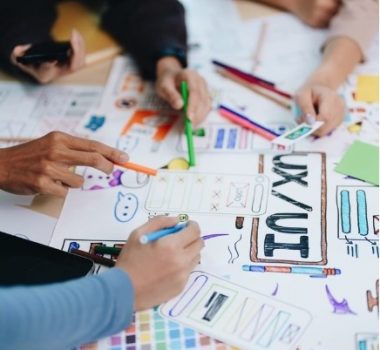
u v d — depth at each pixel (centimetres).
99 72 110
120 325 65
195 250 70
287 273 71
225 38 115
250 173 86
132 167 87
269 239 75
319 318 66
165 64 105
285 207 80
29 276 70
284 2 118
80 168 89
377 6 107
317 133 91
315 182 83
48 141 83
